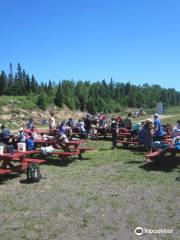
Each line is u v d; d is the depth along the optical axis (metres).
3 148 14.30
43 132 24.41
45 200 10.74
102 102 104.81
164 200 10.62
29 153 15.16
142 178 13.31
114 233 8.27
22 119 57.84
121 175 13.85
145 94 165.12
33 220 9.09
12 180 13.30
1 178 13.62
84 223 8.87
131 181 12.90
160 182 12.71
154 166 15.58
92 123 29.00
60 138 18.41
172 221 8.96
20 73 107.00
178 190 11.66
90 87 126.00
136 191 11.59
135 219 9.10
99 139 25.94
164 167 15.33
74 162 16.77
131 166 15.62
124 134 22.31
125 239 7.96
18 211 9.79
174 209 9.82
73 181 13.03
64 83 108.44
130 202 10.46
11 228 8.60
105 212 9.63
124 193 11.38
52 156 18.25
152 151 17.23
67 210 9.81
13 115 58.16
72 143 18.08
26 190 11.91
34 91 103.06
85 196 11.09
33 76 104.56
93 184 12.55
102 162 16.69
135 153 19.25
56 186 12.35
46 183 12.80
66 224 8.81
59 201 10.62
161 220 9.03
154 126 19.06
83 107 94.94
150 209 9.83
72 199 10.80
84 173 14.36
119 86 158.88
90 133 26.20
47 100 75.50
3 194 11.46
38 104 70.38
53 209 9.91
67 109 82.00
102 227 8.62
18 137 17.78
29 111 63.56
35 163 13.62
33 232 8.35
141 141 17.50
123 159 17.41
